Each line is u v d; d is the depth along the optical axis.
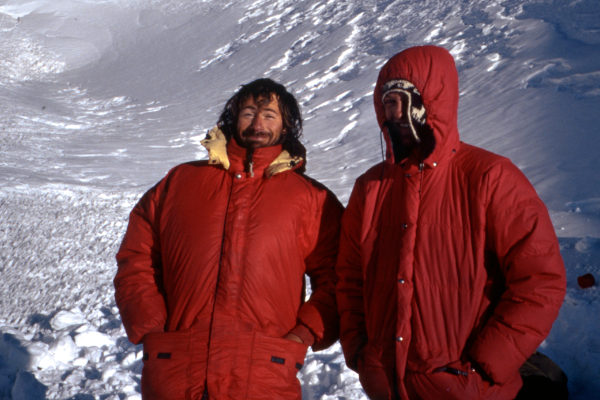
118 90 30.16
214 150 2.12
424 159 1.94
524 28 18.44
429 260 1.90
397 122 2.01
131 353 3.79
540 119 10.94
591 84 12.15
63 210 9.24
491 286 1.92
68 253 7.01
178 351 1.96
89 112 25.02
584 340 2.71
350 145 14.15
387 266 1.98
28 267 6.64
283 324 2.09
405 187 1.99
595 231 4.75
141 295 2.12
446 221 1.90
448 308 1.87
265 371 1.96
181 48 35.75
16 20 41.62
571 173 7.86
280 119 2.22
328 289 2.21
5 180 11.40
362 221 2.06
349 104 18.56
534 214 1.82
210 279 2.02
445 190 1.93
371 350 1.98
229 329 1.97
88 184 11.54
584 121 10.15
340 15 31.39
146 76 32.16
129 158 15.19
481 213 1.85
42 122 21.33
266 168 2.14
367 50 24.47
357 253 2.13
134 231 2.23
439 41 21.28
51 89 30.78
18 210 9.29
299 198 2.14
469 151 1.97
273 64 28.08
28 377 3.34
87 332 4.15
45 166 13.69
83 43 38.81
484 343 1.78
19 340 4.00
